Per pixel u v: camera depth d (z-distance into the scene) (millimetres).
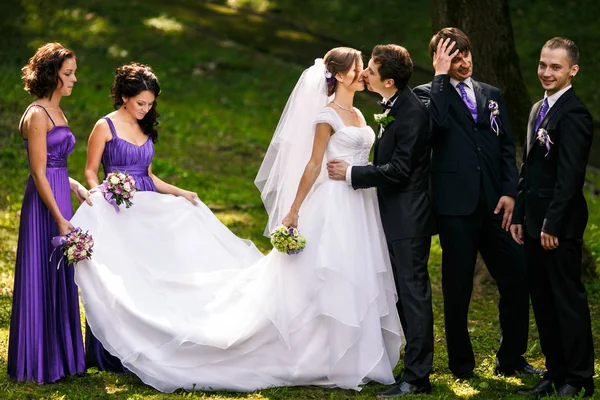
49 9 25219
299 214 7340
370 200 7375
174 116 18891
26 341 7145
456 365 7605
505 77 10953
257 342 7176
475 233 7383
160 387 7039
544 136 6809
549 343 7070
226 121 19141
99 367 7582
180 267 7605
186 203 7988
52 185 7246
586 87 21875
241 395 7008
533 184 6984
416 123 7004
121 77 7664
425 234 7191
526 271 7309
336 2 27438
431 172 7457
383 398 6891
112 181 7402
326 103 7434
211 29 25047
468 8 10680
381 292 7223
